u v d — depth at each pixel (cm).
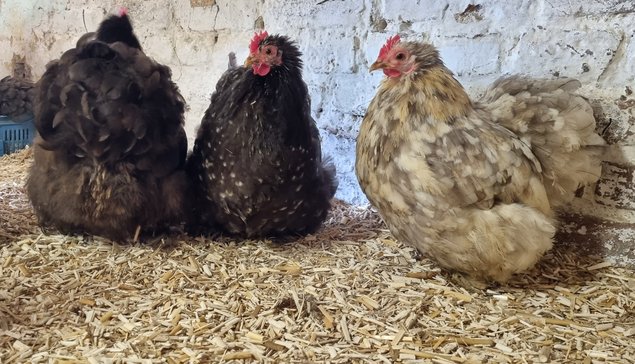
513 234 64
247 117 74
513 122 69
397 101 66
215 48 124
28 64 181
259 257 79
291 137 75
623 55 73
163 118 78
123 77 73
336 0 101
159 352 54
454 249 66
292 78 75
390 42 69
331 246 85
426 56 67
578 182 71
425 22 91
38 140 78
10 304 63
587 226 80
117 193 76
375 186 69
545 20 79
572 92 72
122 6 142
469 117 66
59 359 52
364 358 54
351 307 65
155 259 77
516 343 58
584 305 67
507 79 75
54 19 167
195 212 86
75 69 71
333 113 106
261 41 74
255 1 114
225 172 77
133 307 63
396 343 57
